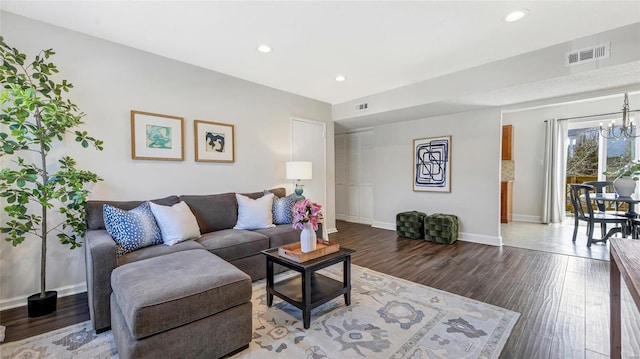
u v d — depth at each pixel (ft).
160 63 10.00
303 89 13.92
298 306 6.54
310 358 5.39
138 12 7.35
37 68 7.25
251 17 7.58
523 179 20.36
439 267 10.49
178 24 7.94
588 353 5.45
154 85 9.87
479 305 7.46
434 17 7.60
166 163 10.16
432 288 8.59
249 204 10.89
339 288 7.50
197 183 11.00
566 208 19.75
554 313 6.99
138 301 4.60
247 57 10.16
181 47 9.37
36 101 6.45
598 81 9.62
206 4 7.00
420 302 7.68
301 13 7.40
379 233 16.44
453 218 14.10
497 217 13.52
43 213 7.09
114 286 5.61
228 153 11.89
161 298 4.75
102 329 6.29
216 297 5.28
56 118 6.79
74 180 7.00
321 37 8.70
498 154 13.44
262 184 13.21
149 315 4.55
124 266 6.13
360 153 19.86
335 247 7.67
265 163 13.33
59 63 8.07
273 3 6.97
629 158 16.74
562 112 18.66
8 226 7.35
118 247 7.18
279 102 13.91
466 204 14.47
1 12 7.29
